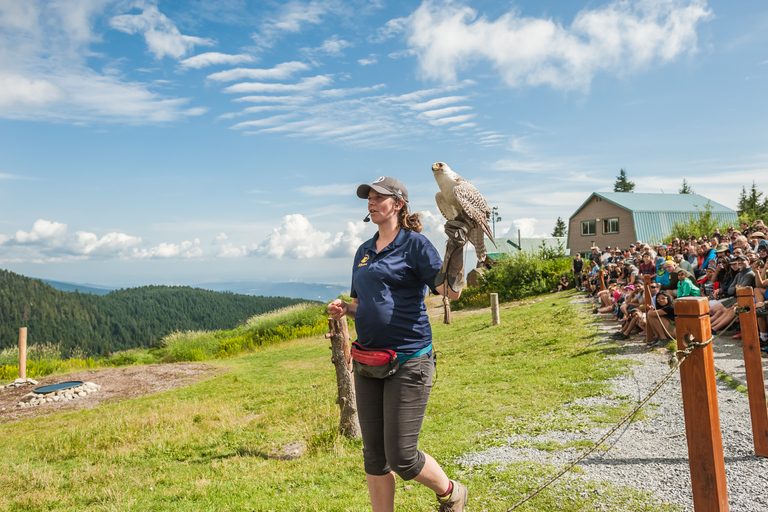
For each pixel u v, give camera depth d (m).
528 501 4.32
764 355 8.08
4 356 22.67
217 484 6.12
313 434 8.17
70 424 11.67
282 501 5.14
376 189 2.85
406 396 2.75
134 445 8.89
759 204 56.94
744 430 5.28
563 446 5.60
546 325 15.80
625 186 92.38
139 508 5.62
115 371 18.97
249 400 12.44
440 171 2.78
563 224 98.00
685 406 2.71
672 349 9.52
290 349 24.27
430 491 4.86
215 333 34.50
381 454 2.92
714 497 2.61
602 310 15.99
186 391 15.00
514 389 8.93
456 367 12.23
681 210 39.84
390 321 2.75
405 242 2.85
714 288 11.20
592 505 4.11
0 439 10.77
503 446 5.95
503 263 30.50
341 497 5.07
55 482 6.98
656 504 3.98
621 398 7.26
